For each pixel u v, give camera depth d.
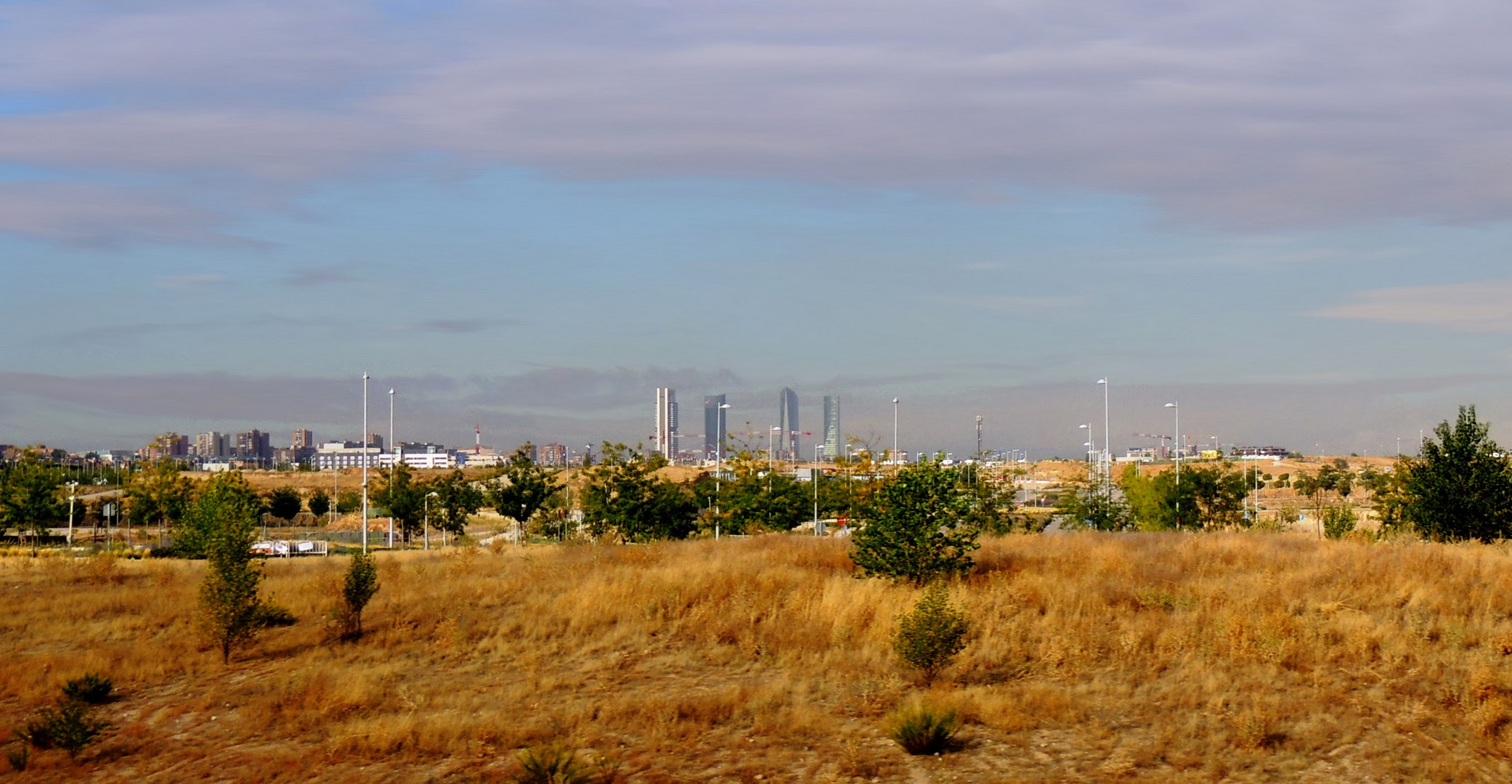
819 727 14.19
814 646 18.52
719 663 18.09
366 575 21.41
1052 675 16.41
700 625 20.17
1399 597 19.59
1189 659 16.55
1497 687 14.22
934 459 24.89
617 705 15.29
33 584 29.70
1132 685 15.73
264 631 21.84
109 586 29.03
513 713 15.38
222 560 20.39
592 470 43.28
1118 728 13.89
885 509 24.61
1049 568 24.48
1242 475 68.56
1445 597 19.03
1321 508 74.12
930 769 12.64
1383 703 14.23
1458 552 25.33
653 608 21.25
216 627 19.58
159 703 16.88
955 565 24.02
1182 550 27.47
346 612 21.02
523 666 18.17
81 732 14.45
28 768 13.88
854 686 16.27
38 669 18.77
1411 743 12.84
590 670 17.84
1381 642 16.61
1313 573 22.11
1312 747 12.78
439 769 13.08
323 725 15.18
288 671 18.42
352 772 13.04
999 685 16.02
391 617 22.27
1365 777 11.84
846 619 19.58
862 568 25.25
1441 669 15.44
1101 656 17.22
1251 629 17.25
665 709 14.94
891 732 13.81
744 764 12.95
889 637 18.47
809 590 22.08
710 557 29.20
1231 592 20.27
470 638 20.30
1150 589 20.66
